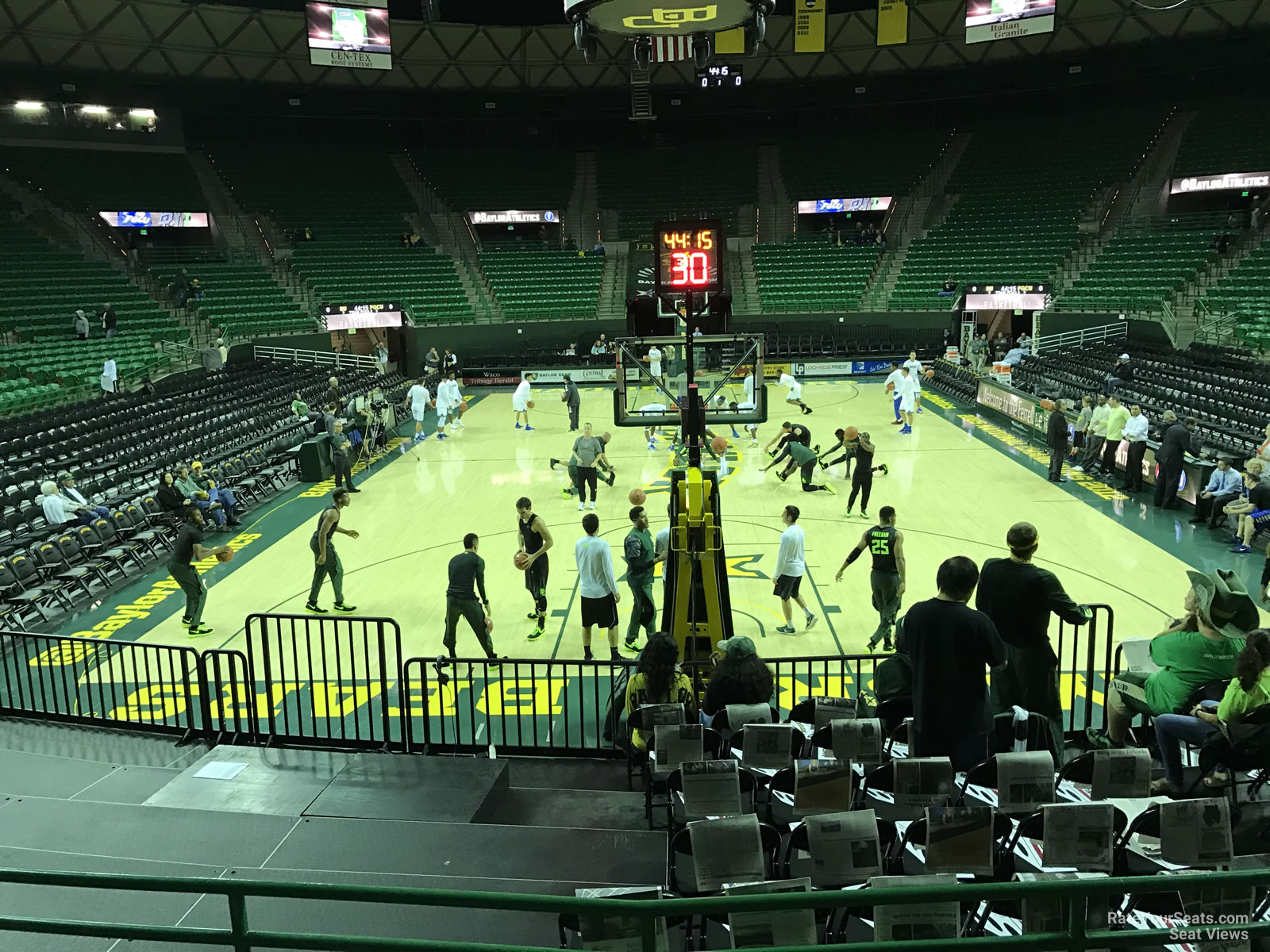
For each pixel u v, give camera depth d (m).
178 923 4.84
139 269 33.19
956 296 35.28
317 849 5.59
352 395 26.23
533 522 10.83
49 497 13.81
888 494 17.11
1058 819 4.28
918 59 40.00
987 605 5.88
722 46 33.16
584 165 44.25
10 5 30.97
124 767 7.20
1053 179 38.97
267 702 7.85
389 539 15.27
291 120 42.12
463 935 4.64
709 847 4.36
